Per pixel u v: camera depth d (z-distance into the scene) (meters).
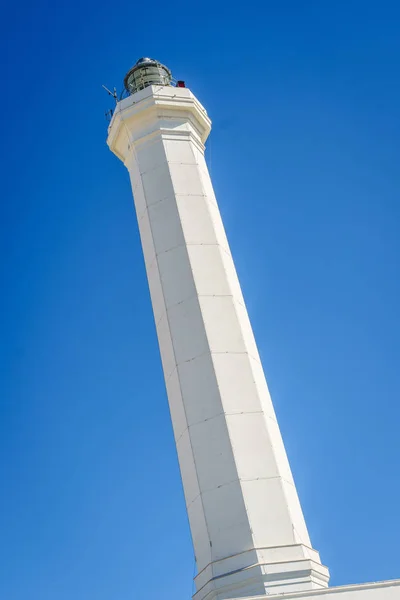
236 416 20.61
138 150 26.92
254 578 17.69
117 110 27.61
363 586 15.91
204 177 26.66
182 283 23.36
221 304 22.98
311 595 15.63
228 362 21.70
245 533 18.56
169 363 22.41
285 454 21.08
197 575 19.03
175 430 21.48
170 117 27.48
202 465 20.03
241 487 19.28
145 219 25.39
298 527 19.19
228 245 25.77
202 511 19.44
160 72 31.27
